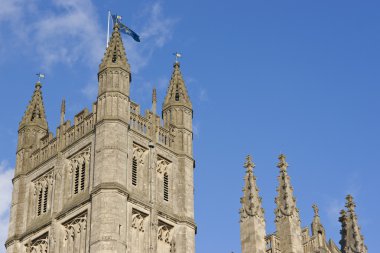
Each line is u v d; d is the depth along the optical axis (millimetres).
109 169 85812
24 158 99312
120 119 89688
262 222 61938
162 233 89062
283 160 64062
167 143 96062
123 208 84438
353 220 66375
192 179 95938
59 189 91188
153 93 97438
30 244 91438
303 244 66375
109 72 93312
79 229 86250
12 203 96750
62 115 97750
